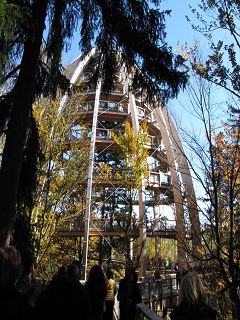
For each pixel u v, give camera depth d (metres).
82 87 9.58
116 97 34.28
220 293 6.66
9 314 2.63
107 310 9.30
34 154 8.56
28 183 8.40
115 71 9.25
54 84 9.09
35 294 3.96
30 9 7.28
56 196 17.59
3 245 7.09
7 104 8.16
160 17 8.00
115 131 34.59
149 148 30.73
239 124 6.97
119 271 31.70
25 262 4.11
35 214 16.17
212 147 6.91
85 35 8.80
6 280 2.82
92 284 4.49
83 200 27.00
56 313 2.20
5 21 5.87
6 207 7.29
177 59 7.81
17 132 7.62
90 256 35.41
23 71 7.88
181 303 3.34
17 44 8.20
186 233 8.66
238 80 6.44
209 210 6.75
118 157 32.69
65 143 18.88
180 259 10.83
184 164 9.13
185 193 8.37
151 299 18.52
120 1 8.04
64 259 30.86
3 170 7.45
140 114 34.66
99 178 28.92
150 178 31.27
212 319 3.24
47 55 8.48
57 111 18.08
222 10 6.42
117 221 30.47
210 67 6.64
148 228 30.53
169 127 8.48
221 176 6.87
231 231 6.04
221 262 6.04
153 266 36.97
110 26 8.27
